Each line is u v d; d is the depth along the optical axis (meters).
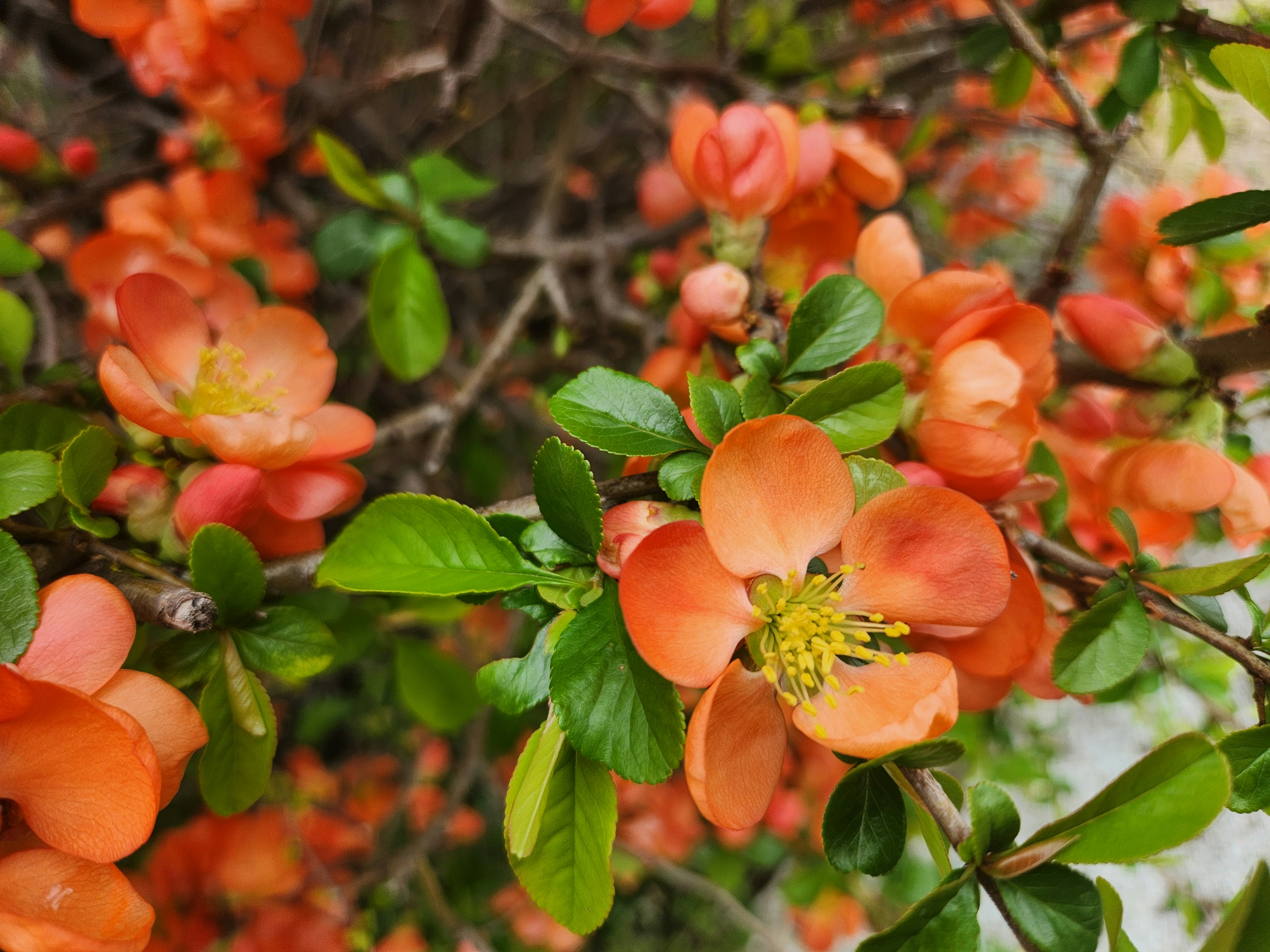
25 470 0.13
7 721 0.11
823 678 0.13
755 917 0.49
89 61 0.33
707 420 0.13
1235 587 0.14
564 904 0.12
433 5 0.40
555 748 0.12
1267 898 0.11
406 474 0.33
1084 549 0.19
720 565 0.13
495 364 0.25
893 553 0.13
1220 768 0.11
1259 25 0.20
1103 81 0.34
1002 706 0.38
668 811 0.41
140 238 0.20
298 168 0.30
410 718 0.44
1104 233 0.26
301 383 0.17
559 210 0.34
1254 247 0.24
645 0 0.20
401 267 0.20
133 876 0.29
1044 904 0.12
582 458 0.12
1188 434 0.17
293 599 0.19
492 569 0.12
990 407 0.15
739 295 0.16
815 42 0.37
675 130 0.18
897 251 0.17
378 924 0.40
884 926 0.41
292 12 0.20
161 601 0.12
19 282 0.25
